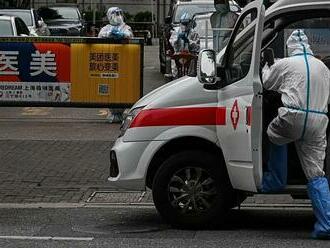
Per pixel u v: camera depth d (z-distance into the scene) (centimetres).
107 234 854
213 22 1606
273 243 805
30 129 1512
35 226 898
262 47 866
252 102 795
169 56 2044
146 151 862
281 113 787
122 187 873
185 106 859
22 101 1550
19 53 1541
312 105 787
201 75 829
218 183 855
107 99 1539
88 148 1337
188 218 864
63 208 1005
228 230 873
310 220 936
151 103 868
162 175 860
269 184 820
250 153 808
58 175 1173
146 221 923
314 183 804
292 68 794
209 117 851
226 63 870
